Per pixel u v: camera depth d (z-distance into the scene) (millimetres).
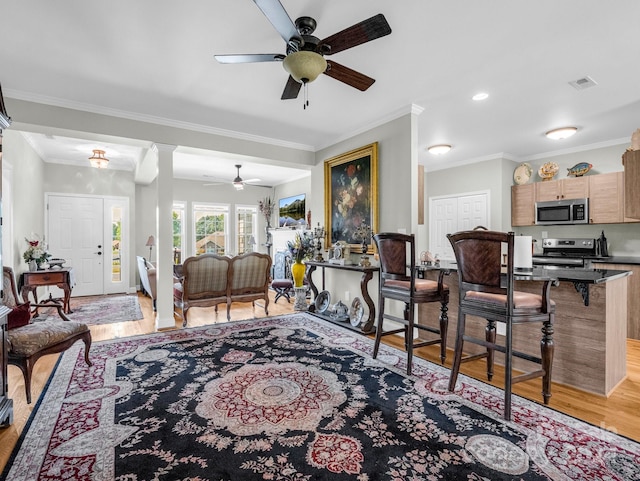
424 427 1916
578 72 2898
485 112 3811
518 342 2863
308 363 2900
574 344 2529
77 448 1718
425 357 3113
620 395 2379
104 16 2178
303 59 2068
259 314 4879
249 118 4062
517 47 2527
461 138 4742
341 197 4719
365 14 2170
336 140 4848
